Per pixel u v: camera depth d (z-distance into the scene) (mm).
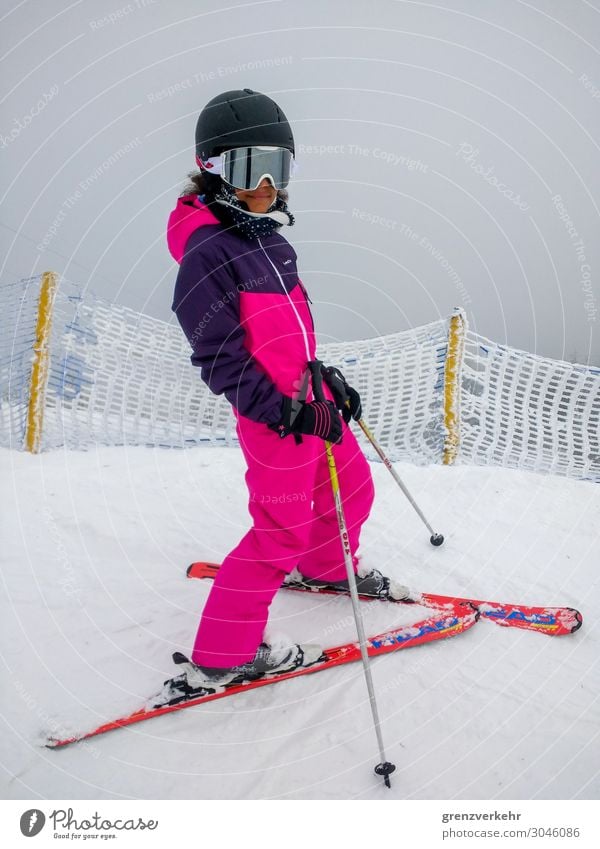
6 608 2045
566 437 3754
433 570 2293
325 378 1638
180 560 2393
